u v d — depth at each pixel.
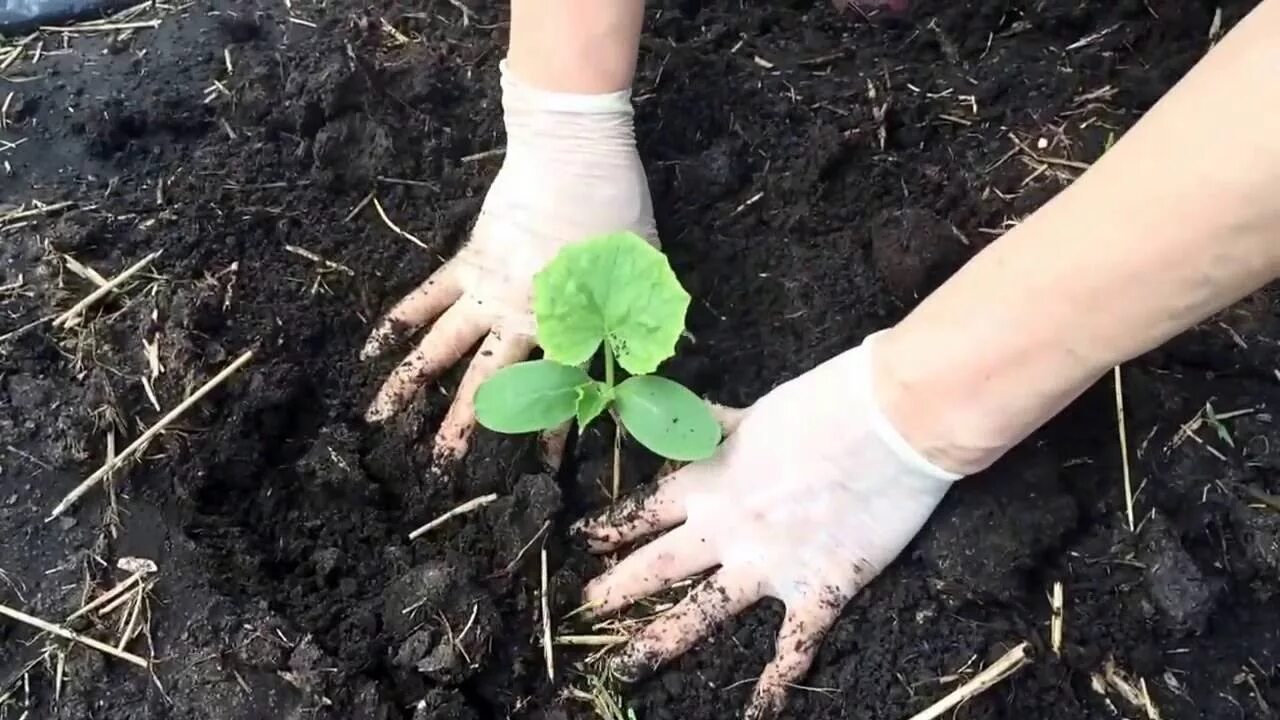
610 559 0.49
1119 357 0.37
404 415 0.51
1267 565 0.45
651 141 0.58
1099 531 0.46
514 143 0.53
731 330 0.53
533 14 0.49
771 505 0.44
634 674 0.45
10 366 0.50
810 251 0.55
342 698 0.43
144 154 0.59
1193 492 0.46
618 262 0.44
